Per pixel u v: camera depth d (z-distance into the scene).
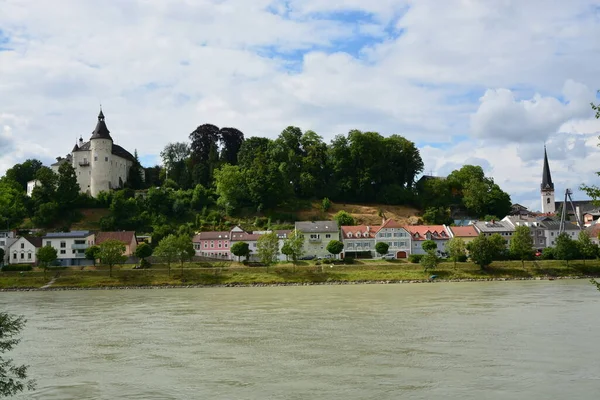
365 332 63.56
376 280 134.12
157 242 173.62
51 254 140.38
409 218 196.25
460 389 41.03
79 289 132.00
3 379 34.25
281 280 135.88
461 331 62.94
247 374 46.25
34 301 104.12
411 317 73.81
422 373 45.44
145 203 194.12
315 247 168.75
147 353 54.88
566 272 140.38
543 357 50.12
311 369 47.38
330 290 116.62
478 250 139.62
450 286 120.06
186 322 73.69
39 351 56.47
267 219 190.25
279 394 40.62
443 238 170.62
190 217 193.75
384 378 44.19
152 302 99.12
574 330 62.53
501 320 69.81
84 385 43.97
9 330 31.44
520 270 140.62
